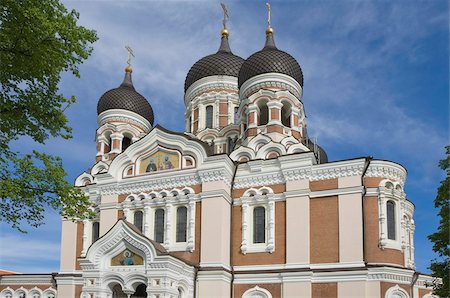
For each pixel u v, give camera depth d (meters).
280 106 38.66
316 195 32.41
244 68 41.00
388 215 31.62
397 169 32.28
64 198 19.95
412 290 31.17
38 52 18.22
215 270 31.64
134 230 30.50
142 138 37.16
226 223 33.34
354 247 30.56
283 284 31.23
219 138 44.44
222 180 33.50
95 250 31.23
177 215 34.75
